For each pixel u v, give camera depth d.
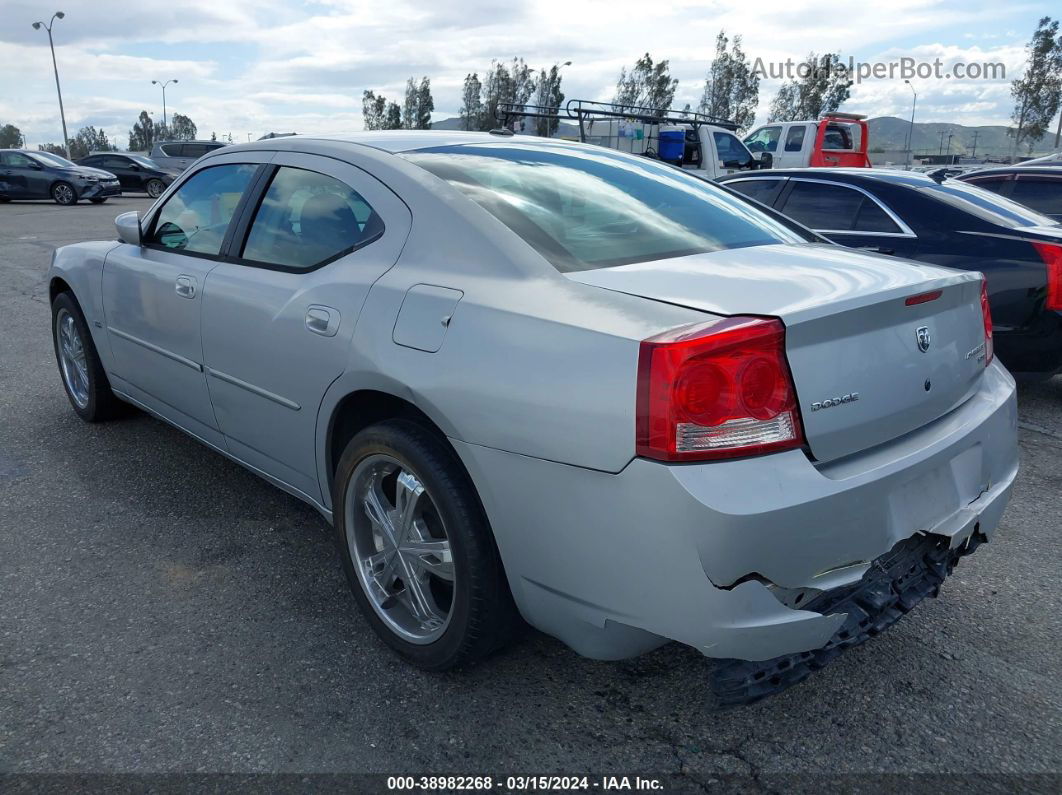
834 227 5.89
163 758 2.16
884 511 2.02
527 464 2.03
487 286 2.26
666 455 1.81
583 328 1.99
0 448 4.36
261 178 3.22
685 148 14.01
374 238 2.65
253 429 3.11
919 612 2.91
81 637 2.69
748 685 1.97
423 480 2.33
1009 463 2.55
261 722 2.30
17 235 14.93
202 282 3.26
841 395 1.96
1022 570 3.23
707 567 1.81
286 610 2.87
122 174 28.17
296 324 2.73
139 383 3.99
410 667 2.56
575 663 2.58
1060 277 4.95
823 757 2.20
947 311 2.33
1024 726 2.32
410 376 2.28
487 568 2.26
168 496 3.78
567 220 2.53
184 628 2.75
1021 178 7.91
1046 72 55.62
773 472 1.85
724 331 1.83
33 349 6.57
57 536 3.39
